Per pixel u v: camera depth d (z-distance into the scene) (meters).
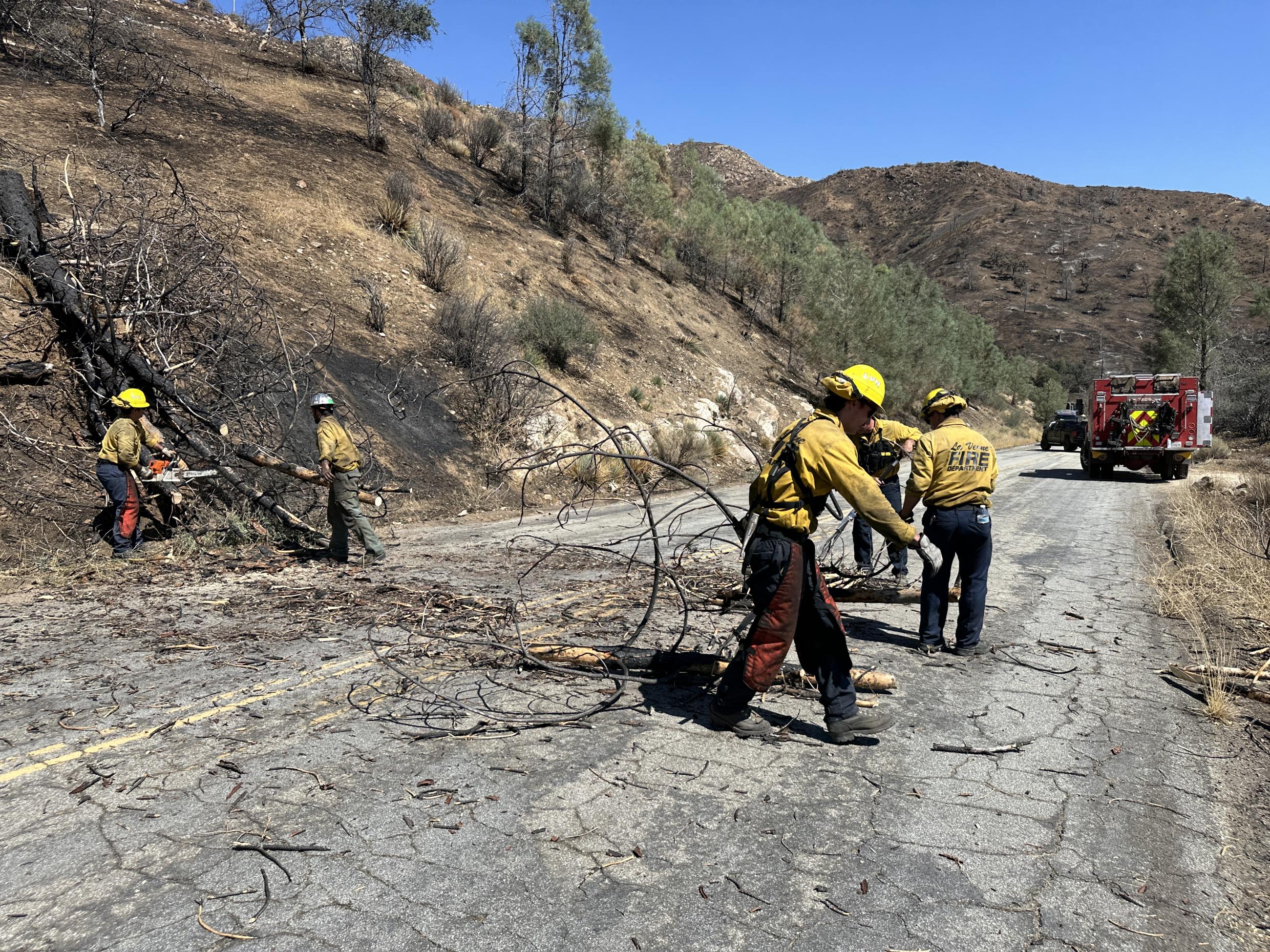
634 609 5.97
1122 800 3.15
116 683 4.27
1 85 15.51
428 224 18.09
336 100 24.42
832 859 2.69
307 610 5.86
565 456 4.23
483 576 7.29
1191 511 11.17
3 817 2.86
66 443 8.50
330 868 2.57
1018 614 6.24
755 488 3.62
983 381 55.06
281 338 10.45
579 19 23.38
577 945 2.21
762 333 30.84
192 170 15.63
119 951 2.15
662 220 32.28
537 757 3.46
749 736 3.71
